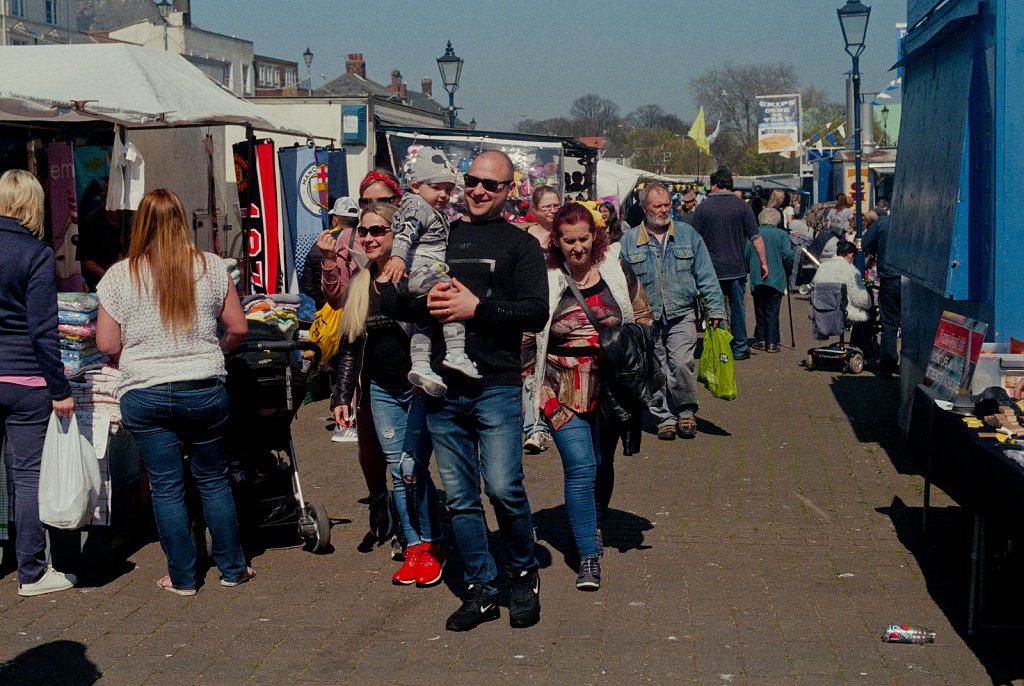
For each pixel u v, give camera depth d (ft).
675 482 24.57
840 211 74.08
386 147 41.04
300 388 19.43
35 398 17.29
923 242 25.07
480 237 15.70
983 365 18.61
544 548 19.90
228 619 16.52
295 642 15.57
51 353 16.93
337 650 15.26
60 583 17.85
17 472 17.47
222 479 17.75
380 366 17.78
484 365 15.30
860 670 14.33
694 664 14.60
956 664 14.49
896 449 27.73
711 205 43.24
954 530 20.58
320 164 39.37
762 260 43.65
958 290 21.48
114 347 16.87
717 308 28.94
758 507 22.40
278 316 22.24
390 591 17.75
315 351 23.73
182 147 38.93
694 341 29.27
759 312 48.06
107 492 18.69
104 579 18.45
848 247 43.73
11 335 17.21
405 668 14.61
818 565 18.67
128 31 196.24
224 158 43.16
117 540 19.76
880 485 24.06
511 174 15.81
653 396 18.30
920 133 26.94
